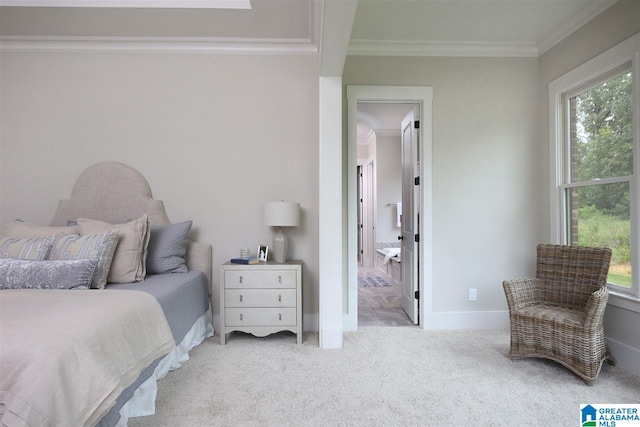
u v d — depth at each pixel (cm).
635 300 221
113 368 134
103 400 122
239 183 307
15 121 302
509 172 318
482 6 255
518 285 252
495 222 318
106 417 133
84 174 300
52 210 302
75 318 137
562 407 181
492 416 173
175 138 306
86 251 216
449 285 317
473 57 316
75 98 303
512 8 257
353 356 248
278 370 225
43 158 302
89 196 298
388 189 659
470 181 316
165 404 183
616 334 237
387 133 654
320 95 266
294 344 271
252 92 308
